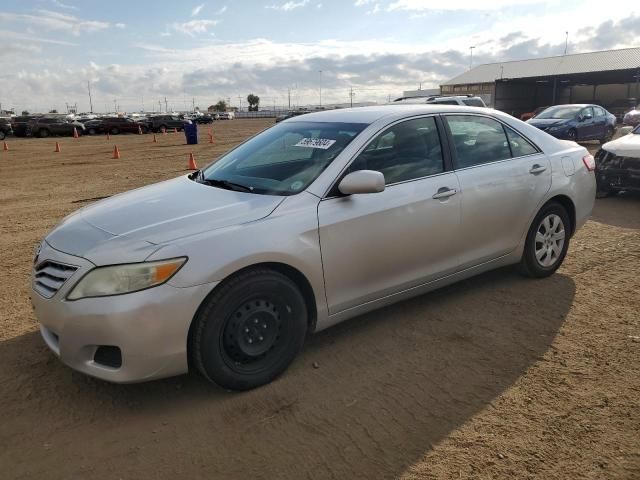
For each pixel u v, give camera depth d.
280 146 4.19
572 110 19.62
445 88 64.75
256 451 2.79
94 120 43.91
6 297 5.02
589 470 2.60
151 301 2.91
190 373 3.57
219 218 3.28
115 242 3.09
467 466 2.64
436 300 4.63
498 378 3.42
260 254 3.19
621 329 4.04
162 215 3.37
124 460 2.75
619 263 5.53
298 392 3.31
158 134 43.19
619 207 8.34
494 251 4.55
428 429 2.94
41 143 32.12
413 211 3.89
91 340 2.95
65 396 3.33
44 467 2.71
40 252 3.39
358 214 3.62
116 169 16.44
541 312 4.36
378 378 3.45
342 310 3.70
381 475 2.59
